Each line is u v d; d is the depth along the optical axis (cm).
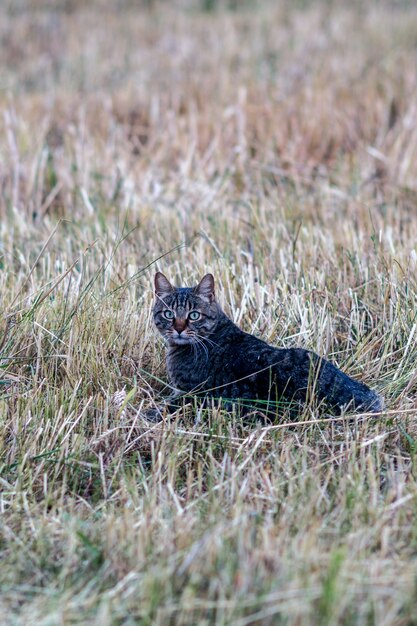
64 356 1384
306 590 852
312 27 4281
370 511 1016
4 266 1825
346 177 2417
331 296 1630
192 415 1338
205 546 926
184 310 1363
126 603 872
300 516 1009
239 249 1830
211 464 1134
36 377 1339
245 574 883
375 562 908
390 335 1487
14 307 1542
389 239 1831
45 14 4653
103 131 2834
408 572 894
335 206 2250
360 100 2872
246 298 1608
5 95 3291
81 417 1264
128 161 2555
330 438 1234
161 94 3145
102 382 1388
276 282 1652
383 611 843
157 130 2788
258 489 1112
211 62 3694
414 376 1391
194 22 4491
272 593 859
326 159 2652
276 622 842
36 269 1881
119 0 4991
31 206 2303
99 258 1856
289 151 2631
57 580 931
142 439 1264
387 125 2730
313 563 905
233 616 843
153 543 977
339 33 4100
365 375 1420
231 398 1321
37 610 875
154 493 1073
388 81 3000
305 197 2294
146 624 842
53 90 3350
